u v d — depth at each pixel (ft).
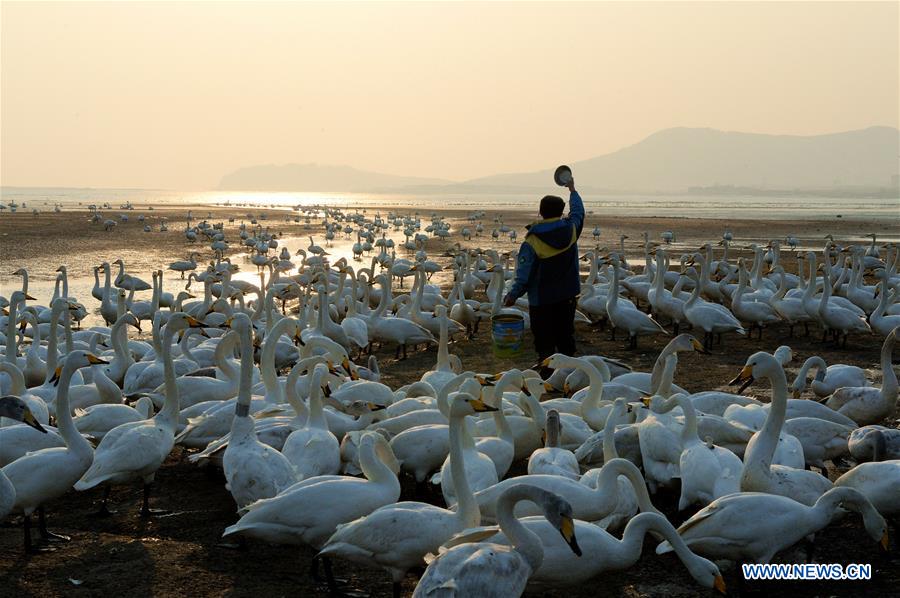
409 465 35.99
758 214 422.82
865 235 236.84
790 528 26.04
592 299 79.00
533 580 24.93
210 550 30.63
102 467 32.35
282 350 60.13
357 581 28.55
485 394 39.93
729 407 39.91
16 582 27.30
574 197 56.03
